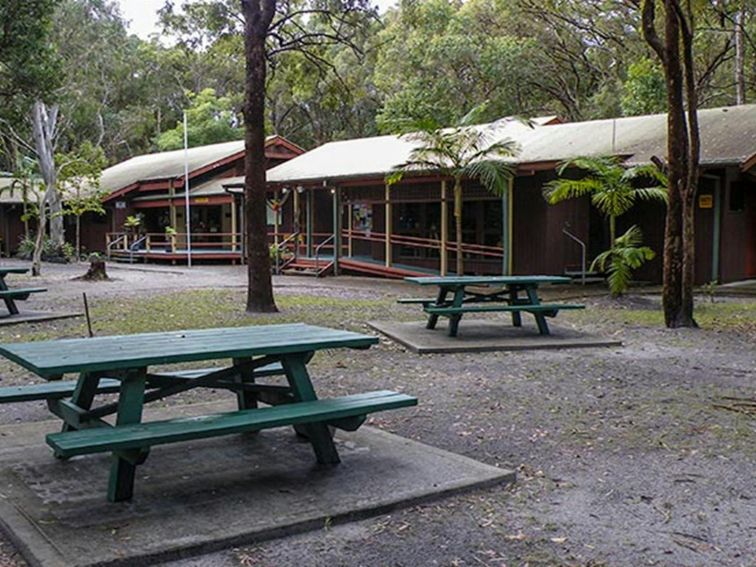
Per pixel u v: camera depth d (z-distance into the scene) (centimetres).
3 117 2095
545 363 775
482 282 915
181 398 607
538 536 348
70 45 3269
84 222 3238
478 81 3133
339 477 411
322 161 2320
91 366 364
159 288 1634
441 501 389
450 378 701
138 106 4359
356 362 772
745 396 633
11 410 579
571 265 1805
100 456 445
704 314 1184
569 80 3309
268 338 452
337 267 2109
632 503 391
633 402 611
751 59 2606
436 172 1736
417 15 1986
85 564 304
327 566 316
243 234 2645
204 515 356
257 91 1174
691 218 1020
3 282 1138
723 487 415
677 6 972
